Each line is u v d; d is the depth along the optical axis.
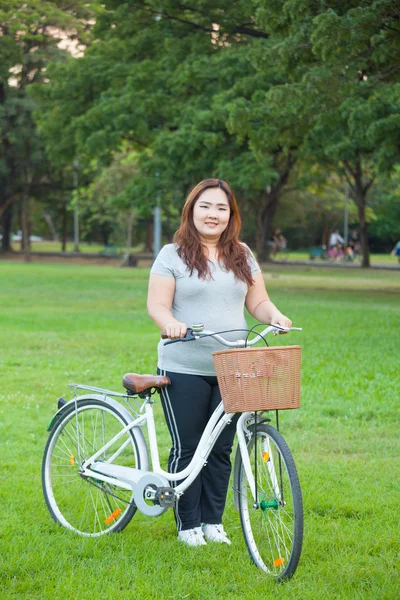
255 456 4.79
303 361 12.43
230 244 5.17
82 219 84.19
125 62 31.92
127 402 5.51
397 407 9.34
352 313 20.27
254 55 16.78
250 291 5.26
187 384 5.07
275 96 16.55
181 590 4.45
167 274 5.11
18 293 27.81
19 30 49.06
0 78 52.28
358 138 23.08
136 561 4.86
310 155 33.06
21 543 5.11
